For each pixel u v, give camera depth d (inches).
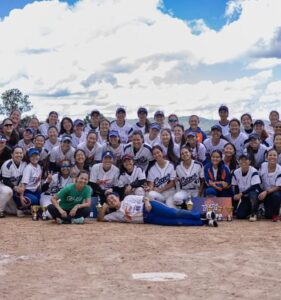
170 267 243.8
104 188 438.9
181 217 391.5
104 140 499.2
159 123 533.0
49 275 231.0
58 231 360.2
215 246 297.6
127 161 436.1
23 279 224.2
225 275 228.1
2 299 194.5
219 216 423.2
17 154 444.5
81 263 254.2
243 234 343.9
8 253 281.7
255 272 233.3
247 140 471.2
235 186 438.6
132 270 238.7
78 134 510.6
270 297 195.0
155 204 397.7
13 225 392.5
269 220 426.6
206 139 499.8
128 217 404.8
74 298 195.0
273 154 428.1
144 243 309.0
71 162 464.8
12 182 446.3
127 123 530.9
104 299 193.6
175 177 446.9
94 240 320.8
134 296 197.0
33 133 495.8
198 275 228.2
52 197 404.2
